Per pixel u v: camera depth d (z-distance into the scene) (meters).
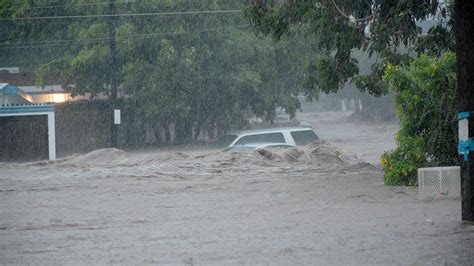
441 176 32.66
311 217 27.94
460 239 21.50
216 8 100.12
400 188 37.31
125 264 19.36
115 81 92.88
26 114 82.44
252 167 55.31
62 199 38.31
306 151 61.12
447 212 27.58
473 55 24.44
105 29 100.44
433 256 19.25
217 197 37.31
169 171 53.38
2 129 82.31
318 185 40.97
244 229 25.30
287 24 50.62
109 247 22.38
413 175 38.66
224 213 30.70
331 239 22.31
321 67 51.69
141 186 44.25
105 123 103.88
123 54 99.44
